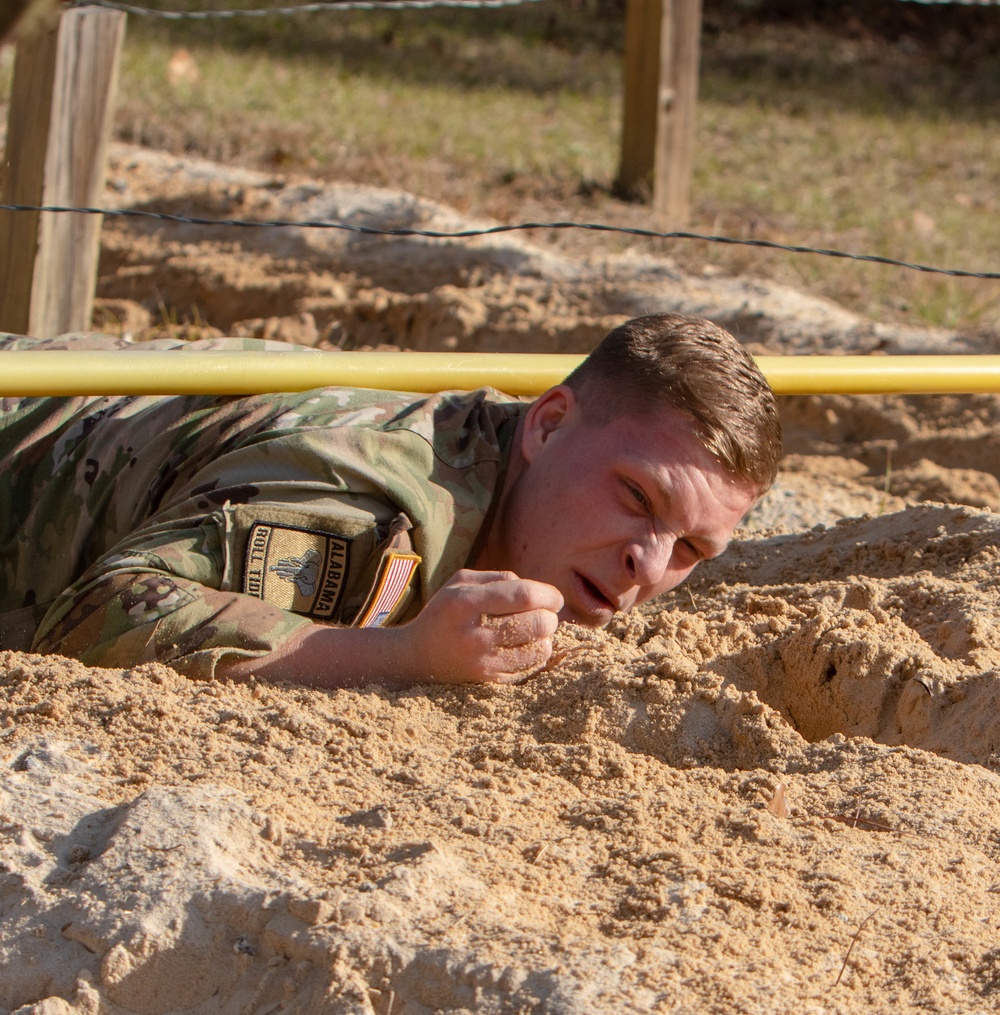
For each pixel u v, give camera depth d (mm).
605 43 49688
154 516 7832
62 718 6492
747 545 11273
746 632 8070
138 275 22406
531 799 6035
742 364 7848
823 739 7605
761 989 4727
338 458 7578
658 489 7469
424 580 7680
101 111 15641
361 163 28500
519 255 22766
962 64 52469
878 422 17438
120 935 4973
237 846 5402
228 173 27484
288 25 45250
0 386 7430
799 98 43031
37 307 15703
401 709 6898
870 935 5105
